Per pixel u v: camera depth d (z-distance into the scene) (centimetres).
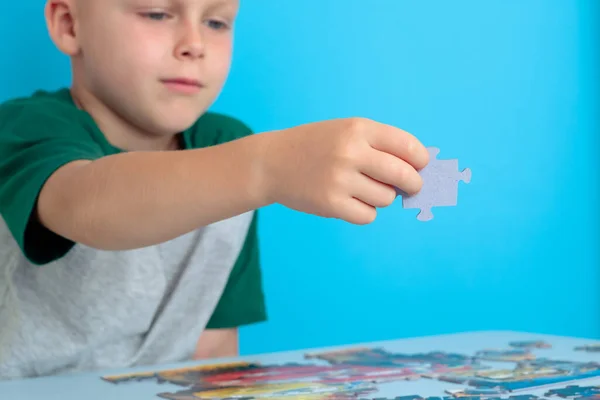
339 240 133
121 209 68
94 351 91
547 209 147
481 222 142
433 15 138
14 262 89
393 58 135
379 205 63
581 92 149
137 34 86
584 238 150
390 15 135
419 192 64
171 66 86
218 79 89
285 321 129
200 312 96
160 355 94
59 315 90
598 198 150
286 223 129
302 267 130
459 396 61
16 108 84
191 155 68
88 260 89
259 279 105
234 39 124
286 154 64
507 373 68
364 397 62
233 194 65
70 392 66
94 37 88
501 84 143
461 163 140
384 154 63
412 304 138
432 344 81
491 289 143
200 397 63
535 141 146
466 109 140
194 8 86
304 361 74
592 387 63
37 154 76
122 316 91
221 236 96
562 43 147
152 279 92
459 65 140
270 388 65
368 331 135
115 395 64
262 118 127
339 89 132
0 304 89
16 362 89
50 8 91
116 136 91
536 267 146
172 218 67
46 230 74
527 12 145
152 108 88
